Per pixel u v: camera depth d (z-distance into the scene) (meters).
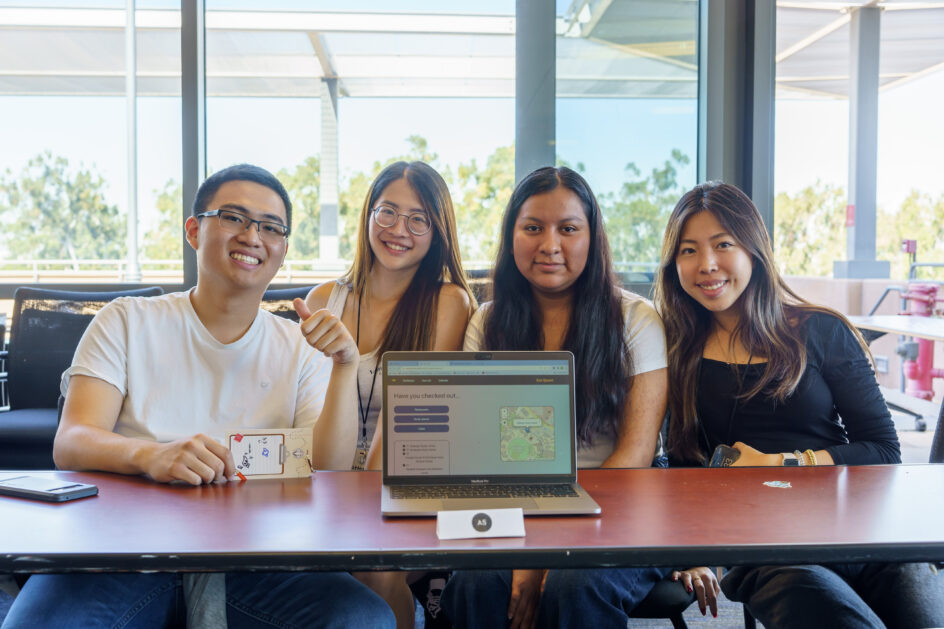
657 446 1.79
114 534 0.92
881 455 1.55
